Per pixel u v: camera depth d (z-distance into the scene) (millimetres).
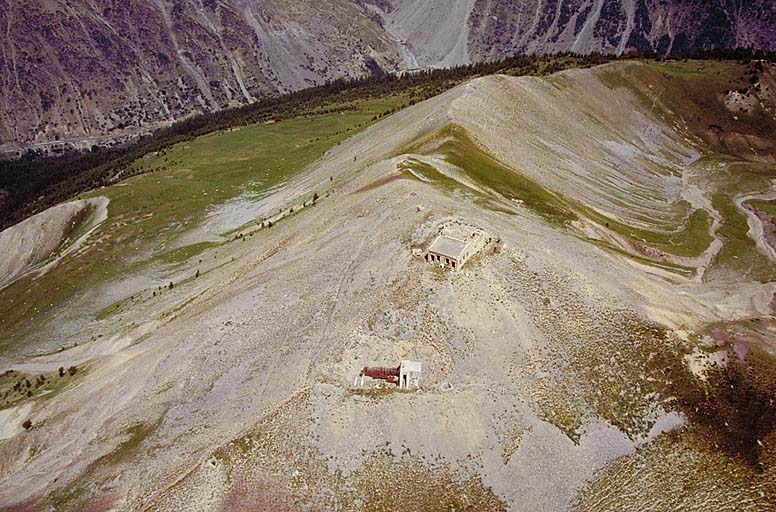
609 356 67438
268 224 127938
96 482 63781
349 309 71125
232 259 113562
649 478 58438
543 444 59281
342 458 56125
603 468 58844
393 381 61906
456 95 152875
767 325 81562
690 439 62000
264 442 57656
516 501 55344
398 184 97375
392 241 80062
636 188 147250
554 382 64312
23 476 71375
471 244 75438
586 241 100812
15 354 112750
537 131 151000
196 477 56312
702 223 133750
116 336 100312
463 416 59562
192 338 81250
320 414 58750
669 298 81562
